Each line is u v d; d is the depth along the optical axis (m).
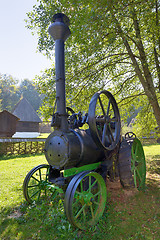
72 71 6.86
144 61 6.66
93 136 3.39
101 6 4.39
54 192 4.13
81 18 4.56
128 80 8.18
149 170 6.64
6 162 9.41
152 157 9.55
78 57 6.49
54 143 3.50
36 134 26.56
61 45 3.76
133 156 4.66
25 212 3.57
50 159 3.58
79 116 4.14
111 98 4.16
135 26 6.65
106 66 6.90
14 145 12.73
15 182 5.64
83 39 4.92
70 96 6.89
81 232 2.85
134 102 8.98
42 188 4.05
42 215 3.31
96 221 3.09
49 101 6.51
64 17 3.95
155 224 3.02
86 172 3.13
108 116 3.83
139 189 4.61
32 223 3.15
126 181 4.03
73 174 3.45
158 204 3.78
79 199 3.03
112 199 4.03
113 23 5.03
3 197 4.39
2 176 6.37
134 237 2.68
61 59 3.70
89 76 7.01
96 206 3.35
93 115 3.29
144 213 3.41
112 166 4.24
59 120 3.51
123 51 8.41
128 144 4.38
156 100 7.26
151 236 2.69
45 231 2.89
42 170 7.40
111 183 4.71
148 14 5.31
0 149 11.91
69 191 2.83
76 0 4.46
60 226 2.91
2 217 3.40
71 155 3.29
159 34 5.81
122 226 2.98
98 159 4.03
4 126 17.17
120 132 4.24
